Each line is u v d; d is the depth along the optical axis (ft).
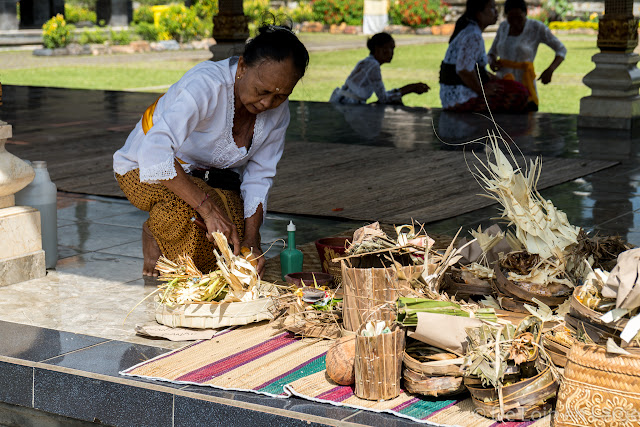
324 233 16.37
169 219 12.04
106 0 102.17
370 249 10.27
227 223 11.67
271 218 17.74
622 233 16.30
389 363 8.54
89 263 14.07
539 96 49.96
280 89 11.12
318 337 10.36
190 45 95.40
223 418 8.61
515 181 10.15
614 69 31.89
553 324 9.64
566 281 9.83
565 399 7.99
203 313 10.52
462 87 36.78
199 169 12.81
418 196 19.77
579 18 115.75
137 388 9.02
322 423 8.18
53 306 11.71
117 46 89.45
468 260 11.50
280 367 9.43
